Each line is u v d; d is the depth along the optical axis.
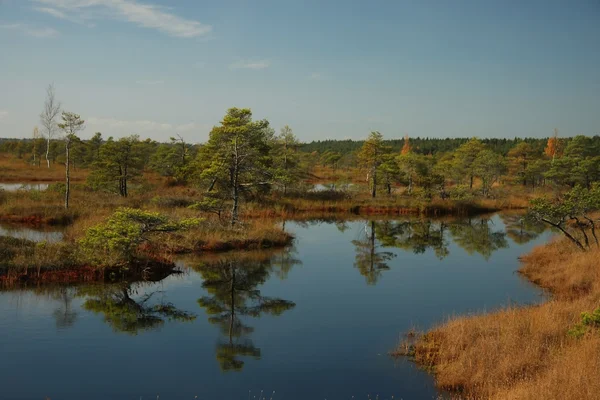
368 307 15.59
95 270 17.41
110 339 12.32
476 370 9.69
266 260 22.48
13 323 13.08
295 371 10.65
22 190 35.38
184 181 47.62
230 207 30.34
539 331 10.78
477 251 26.12
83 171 67.69
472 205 44.94
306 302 16.14
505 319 12.21
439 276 20.12
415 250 26.25
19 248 17.98
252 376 10.38
